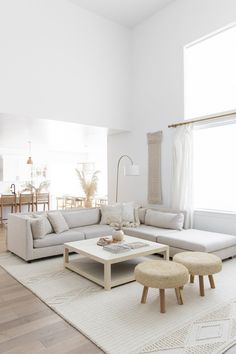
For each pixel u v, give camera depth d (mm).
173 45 5566
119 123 6207
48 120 5191
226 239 4070
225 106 4859
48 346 2043
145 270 2648
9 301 2814
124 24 6324
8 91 4637
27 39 4867
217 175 5004
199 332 2217
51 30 5168
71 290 3068
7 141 8273
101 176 11148
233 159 4766
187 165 5129
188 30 5285
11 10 4707
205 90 5199
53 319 2445
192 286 3170
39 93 4984
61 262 4098
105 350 1985
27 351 1979
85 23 5676
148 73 6090
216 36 4980
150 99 6035
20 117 4930
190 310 2584
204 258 3031
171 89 5594
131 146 6527
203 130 5211
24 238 4070
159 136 5762
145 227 5074
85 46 5652
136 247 3535
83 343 2086
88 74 5684
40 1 5047
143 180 6227
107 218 5352
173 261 3088
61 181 11453
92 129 6207
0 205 8000
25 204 8414
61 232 4551
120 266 3740
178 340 2109
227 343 2072
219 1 4785
